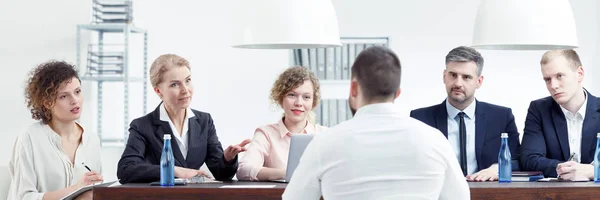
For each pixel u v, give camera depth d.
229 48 6.28
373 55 2.27
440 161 2.21
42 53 5.66
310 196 2.26
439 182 2.23
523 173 3.49
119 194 3.17
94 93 6.23
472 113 3.84
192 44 6.27
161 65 3.58
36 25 5.63
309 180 2.23
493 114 3.85
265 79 6.29
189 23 6.27
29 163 3.61
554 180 3.44
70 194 3.25
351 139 2.18
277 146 3.82
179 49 6.27
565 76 3.64
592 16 6.18
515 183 3.28
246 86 6.29
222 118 6.30
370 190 2.15
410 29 6.27
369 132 2.18
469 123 3.84
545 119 3.83
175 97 3.58
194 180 3.42
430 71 6.27
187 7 6.27
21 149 3.63
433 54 6.27
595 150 3.67
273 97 3.86
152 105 6.28
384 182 2.16
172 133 3.63
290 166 3.45
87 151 3.78
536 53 6.22
